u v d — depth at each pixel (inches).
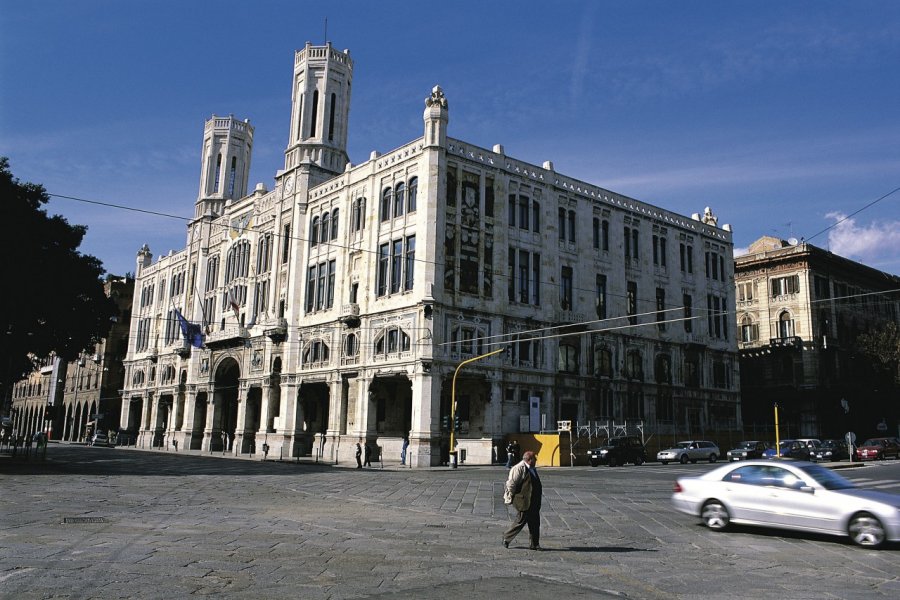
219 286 2652.6
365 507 740.0
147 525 556.4
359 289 1942.7
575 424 1963.6
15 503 681.6
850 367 2733.8
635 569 421.1
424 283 1722.4
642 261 2265.0
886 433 2810.0
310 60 2347.4
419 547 480.4
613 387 2082.9
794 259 2669.8
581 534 562.3
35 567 379.9
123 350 3686.0
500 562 430.9
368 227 1946.4
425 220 1755.7
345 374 1921.8
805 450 1865.2
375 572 392.5
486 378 1776.6
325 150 2290.8
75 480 1003.9
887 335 2508.6
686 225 2443.4
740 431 2377.0
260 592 340.8
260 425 2262.6
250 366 2338.8
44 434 1571.1
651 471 1459.2
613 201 2220.7
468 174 1854.1
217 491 886.4
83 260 1685.5
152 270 3267.7
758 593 363.6
